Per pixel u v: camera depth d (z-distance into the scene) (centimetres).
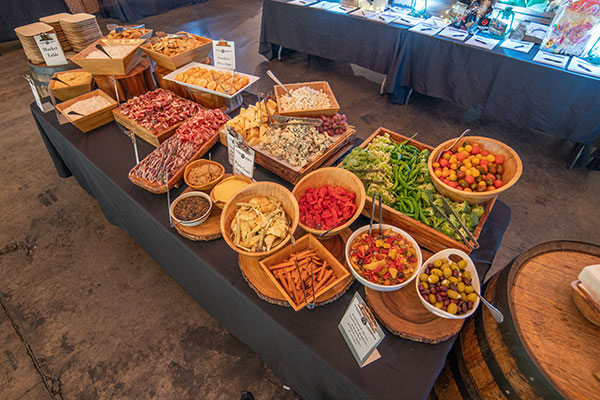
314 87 231
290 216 153
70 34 291
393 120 430
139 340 224
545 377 104
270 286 142
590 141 326
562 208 316
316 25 474
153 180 185
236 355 217
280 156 184
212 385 204
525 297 127
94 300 245
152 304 243
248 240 142
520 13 370
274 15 507
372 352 121
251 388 203
